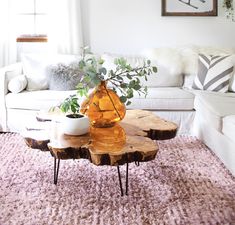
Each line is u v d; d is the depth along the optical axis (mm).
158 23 4102
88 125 2117
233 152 2328
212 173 2447
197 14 4055
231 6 4043
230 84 3461
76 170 2486
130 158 1841
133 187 2209
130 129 2209
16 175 2385
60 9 4000
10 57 4078
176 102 3283
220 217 1848
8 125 3361
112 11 4074
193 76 3723
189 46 3980
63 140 2004
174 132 2232
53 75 3447
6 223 1776
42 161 2668
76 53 4086
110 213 1884
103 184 2256
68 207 1949
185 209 1934
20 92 3357
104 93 2207
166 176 2391
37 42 4168
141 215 1866
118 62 2279
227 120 2408
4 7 3959
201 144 3096
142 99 3262
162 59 3738
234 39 4141
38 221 1798
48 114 2557
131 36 4129
